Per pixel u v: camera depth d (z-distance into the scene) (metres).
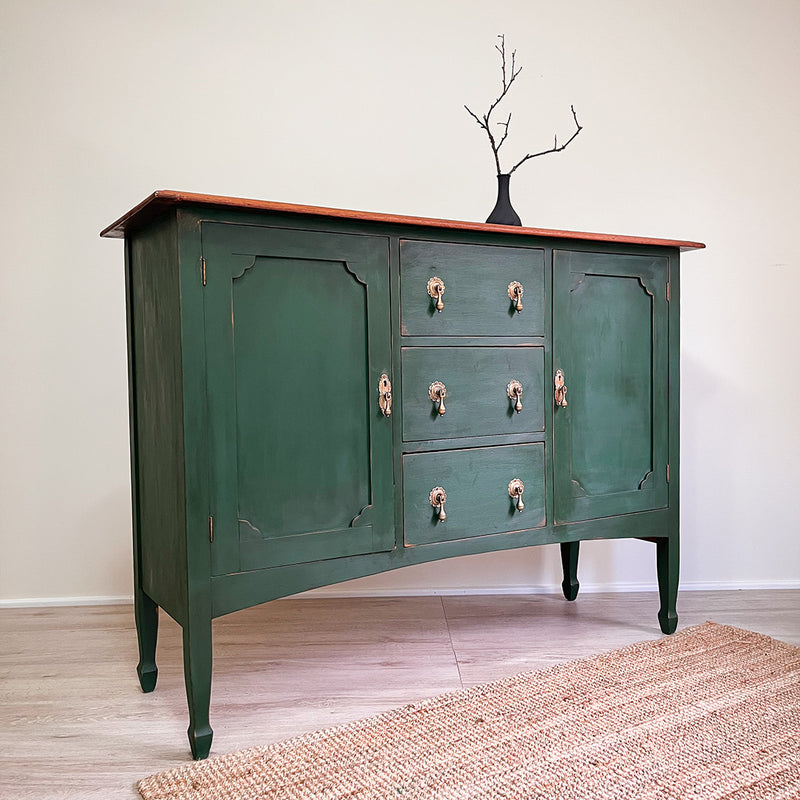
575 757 1.57
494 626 2.43
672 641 2.24
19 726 1.77
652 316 2.28
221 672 2.08
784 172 2.82
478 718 1.75
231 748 1.65
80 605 2.67
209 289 1.60
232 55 2.65
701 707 1.79
